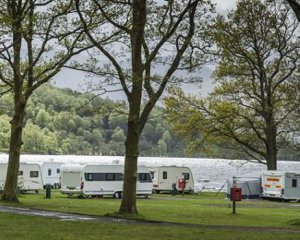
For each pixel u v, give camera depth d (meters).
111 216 24.08
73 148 169.12
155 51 25.14
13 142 31.83
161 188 53.06
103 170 44.16
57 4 29.50
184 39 25.78
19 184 47.19
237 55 48.53
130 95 24.72
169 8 26.28
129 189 24.92
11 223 21.12
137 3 24.55
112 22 24.91
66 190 44.16
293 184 46.28
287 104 49.03
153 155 176.75
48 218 23.19
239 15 47.88
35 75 32.97
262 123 49.88
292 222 23.30
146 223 22.11
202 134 50.38
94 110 25.95
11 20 25.59
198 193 54.50
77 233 18.31
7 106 38.88
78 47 30.12
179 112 49.81
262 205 39.03
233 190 28.97
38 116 163.12
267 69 49.28
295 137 50.66
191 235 18.19
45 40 30.50
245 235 18.36
